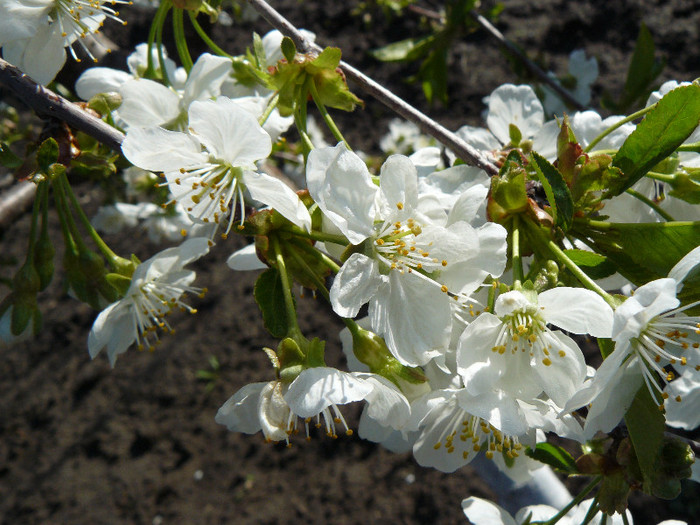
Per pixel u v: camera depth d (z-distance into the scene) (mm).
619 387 105
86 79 163
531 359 108
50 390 409
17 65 138
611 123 148
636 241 117
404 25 500
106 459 386
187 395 404
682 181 129
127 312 148
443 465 138
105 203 292
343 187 109
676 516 339
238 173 120
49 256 152
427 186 129
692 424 129
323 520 362
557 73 462
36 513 369
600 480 120
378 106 474
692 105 109
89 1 143
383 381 113
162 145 116
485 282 121
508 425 104
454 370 123
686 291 108
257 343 419
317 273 123
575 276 113
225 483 376
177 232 280
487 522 148
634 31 473
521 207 117
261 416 109
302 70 133
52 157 125
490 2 500
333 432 120
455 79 479
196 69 146
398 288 114
